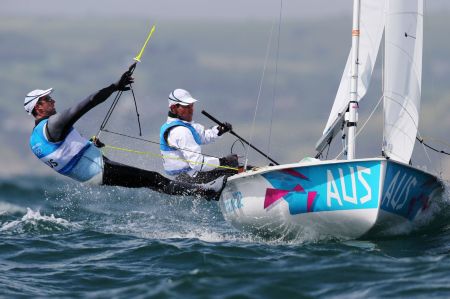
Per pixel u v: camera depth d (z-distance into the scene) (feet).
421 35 105.81
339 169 95.14
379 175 92.84
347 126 105.40
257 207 103.09
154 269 90.07
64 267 92.94
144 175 104.42
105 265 92.73
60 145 100.63
